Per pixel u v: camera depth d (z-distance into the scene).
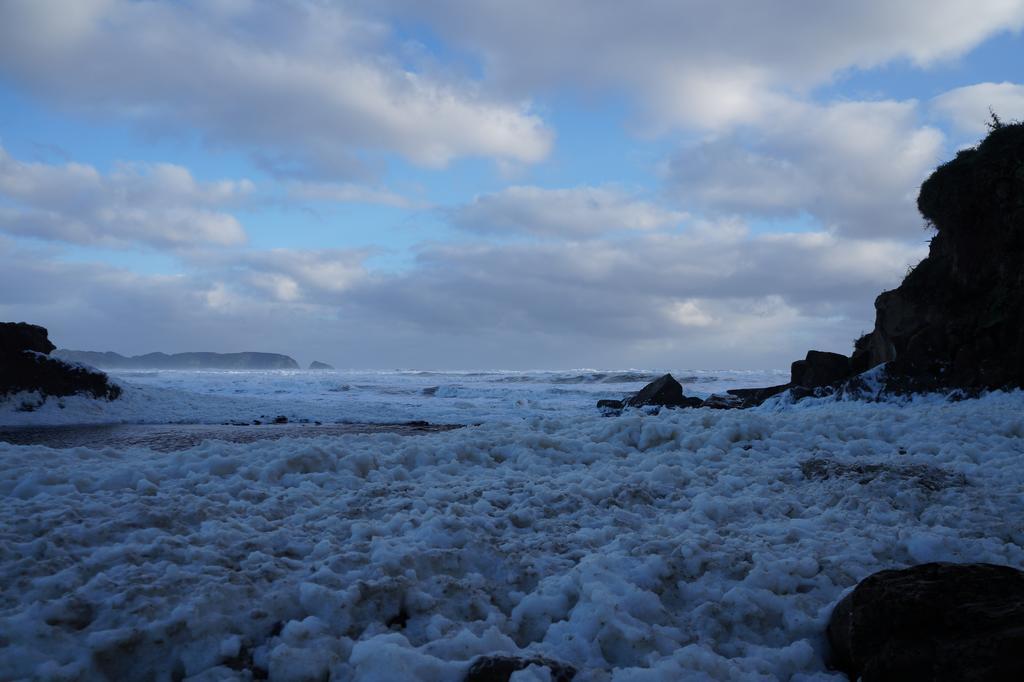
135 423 21.78
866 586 3.99
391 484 7.43
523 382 59.34
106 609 3.96
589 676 3.56
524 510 6.30
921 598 3.70
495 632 4.02
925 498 7.06
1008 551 5.31
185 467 7.76
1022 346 16.22
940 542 5.34
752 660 3.87
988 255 18.62
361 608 4.24
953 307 19.27
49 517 5.36
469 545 5.21
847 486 7.54
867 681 3.61
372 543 5.19
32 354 22.44
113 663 3.66
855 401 18.12
